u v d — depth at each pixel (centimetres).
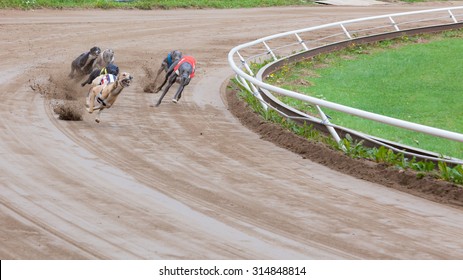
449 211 1858
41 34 4972
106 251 1450
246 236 1583
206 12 6606
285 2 7425
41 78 3531
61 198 1778
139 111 2995
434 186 2025
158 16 6169
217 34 5578
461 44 5691
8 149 2217
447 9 6162
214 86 3731
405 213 1819
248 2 7181
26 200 1745
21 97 3072
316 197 1925
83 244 1481
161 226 1619
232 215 1727
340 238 1598
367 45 5450
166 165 2166
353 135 2466
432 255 1511
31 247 1451
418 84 4425
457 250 1551
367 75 4584
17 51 4325
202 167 2172
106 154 2248
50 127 2564
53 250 1441
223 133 2698
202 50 4906
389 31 6209
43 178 1939
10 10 5738
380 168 2203
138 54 4541
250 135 2697
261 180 2067
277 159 2347
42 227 1568
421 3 8088
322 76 4469
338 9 7288
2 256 1396
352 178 2156
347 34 5359
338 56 5084
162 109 3075
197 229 1612
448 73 4744
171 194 1872
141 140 2481
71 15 5828
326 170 2241
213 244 1521
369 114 2267
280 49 5197
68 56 4266
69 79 3266
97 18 5803
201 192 1906
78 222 1612
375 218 1761
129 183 1947
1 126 2522
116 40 4991
